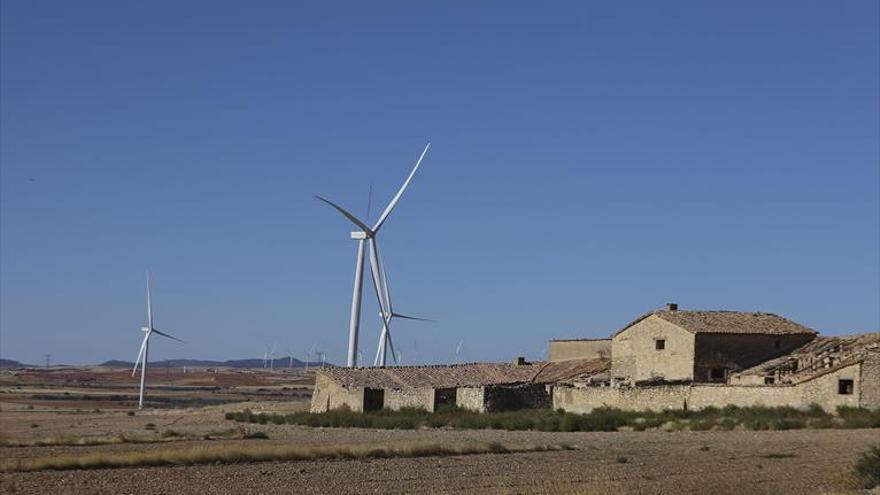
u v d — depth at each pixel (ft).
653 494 130.21
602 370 296.92
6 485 137.90
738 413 227.61
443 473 153.07
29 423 333.42
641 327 275.80
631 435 217.77
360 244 382.63
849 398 217.15
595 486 132.46
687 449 184.24
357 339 374.22
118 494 130.93
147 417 372.17
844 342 259.60
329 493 133.08
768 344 269.64
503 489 130.72
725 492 130.52
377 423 270.26
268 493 132.87
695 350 260.62
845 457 168.04
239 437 232.12
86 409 509.35
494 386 285.23
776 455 171.83
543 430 241.55
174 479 145.79
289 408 376.48
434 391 294.46
